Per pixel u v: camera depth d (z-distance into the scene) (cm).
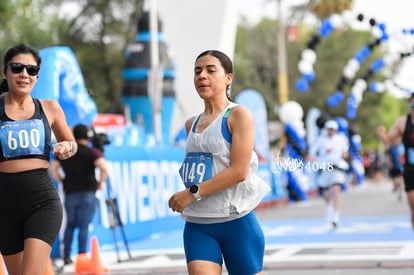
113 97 7306
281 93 7238
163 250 2225
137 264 1911
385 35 3338
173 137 4300
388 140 1822
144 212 2589
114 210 2000
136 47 4200
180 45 4372
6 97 986
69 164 1867
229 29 4412
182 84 4347
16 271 988
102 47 7294
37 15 6562
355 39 11200
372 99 11925
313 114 6391
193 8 4375
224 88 937
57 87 2386
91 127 1941
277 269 1752
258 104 4528
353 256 1931
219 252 916
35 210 961
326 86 11019
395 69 9750
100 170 1894
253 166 931
